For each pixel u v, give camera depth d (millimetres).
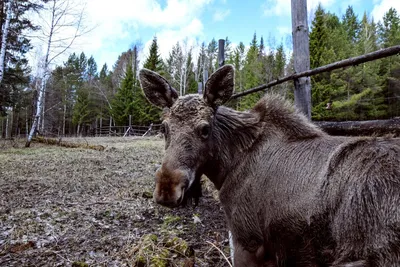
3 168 8625
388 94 18609
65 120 47094
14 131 37812
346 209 1555
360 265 1472
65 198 5535
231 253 2977
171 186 1802
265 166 2008
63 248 3449
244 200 2045
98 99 46094
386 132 2912
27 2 15844
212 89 2049
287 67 33000
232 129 2176
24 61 19859
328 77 20703
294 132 2070
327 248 1643
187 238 3676
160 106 2229
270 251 1947
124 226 4133
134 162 9891
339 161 1703
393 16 37375
